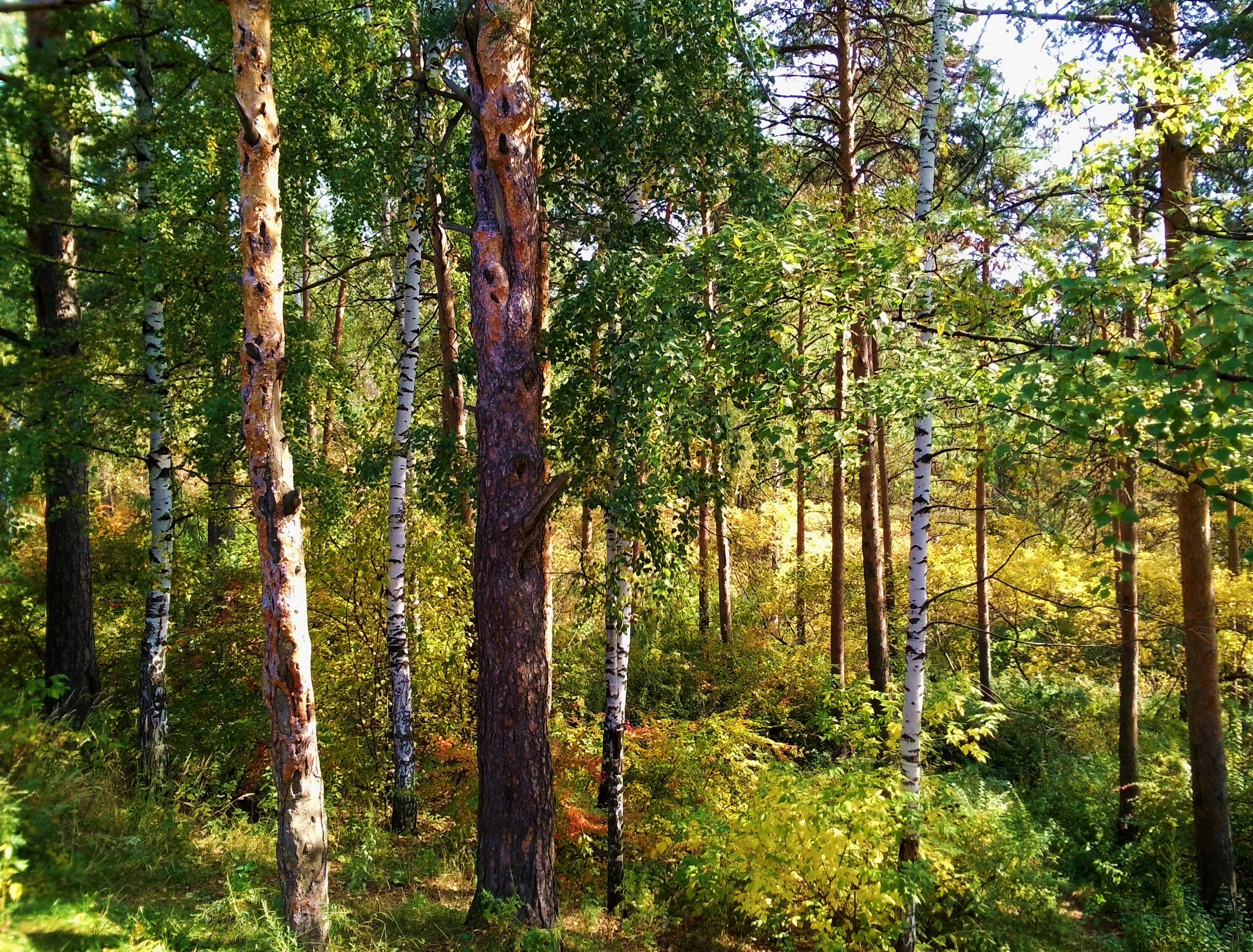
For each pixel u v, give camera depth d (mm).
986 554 14945
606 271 6340
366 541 9789
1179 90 5895
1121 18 8203
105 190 6762
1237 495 3789
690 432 6145
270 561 4984
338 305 15281
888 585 16297
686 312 5984
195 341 8180
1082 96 6262
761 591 17875
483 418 6316
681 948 7234
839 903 6812
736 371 5824
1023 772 12734
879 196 10602
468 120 10391
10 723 5742
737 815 7961
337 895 6328
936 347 5625
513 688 6148
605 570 7211
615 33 7125
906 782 6566
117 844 5547
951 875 7465
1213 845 8953
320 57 8781
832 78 11305
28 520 9172
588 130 6965
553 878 6316
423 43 8586
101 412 7039
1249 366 3402
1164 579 14734
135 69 7141
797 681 14508
